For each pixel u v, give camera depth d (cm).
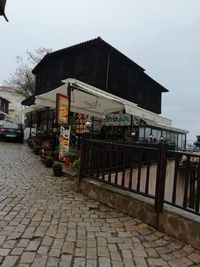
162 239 421
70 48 1816
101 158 623
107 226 455
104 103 1139
